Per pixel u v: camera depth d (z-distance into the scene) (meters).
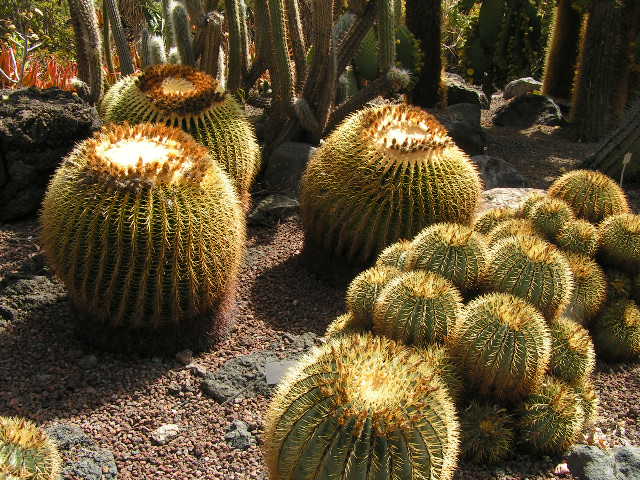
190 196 2.45
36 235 3.43
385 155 2.92
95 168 2.42
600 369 2.75
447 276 2.40
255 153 3.59
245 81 4.61
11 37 5.74
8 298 2.87
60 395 2.42
